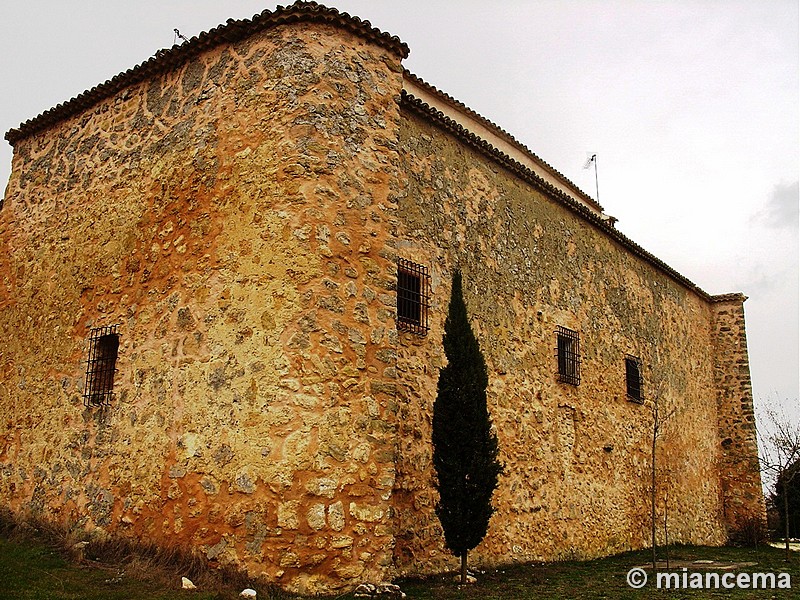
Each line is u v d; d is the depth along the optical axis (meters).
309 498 7.39
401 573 8.98
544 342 12.88
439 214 10.95
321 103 8.49
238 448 7.77
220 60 9.36
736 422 20.39
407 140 10.59
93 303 10.08
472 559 10.23
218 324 8.38
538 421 12.30
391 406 8.25
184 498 8.12
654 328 17.45
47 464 10.06
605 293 15.33
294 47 8.69
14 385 10.95
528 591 8.52
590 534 13.19
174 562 7.84
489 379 11.30
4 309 11.48
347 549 7.48
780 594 9.02
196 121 9.38
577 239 14.59
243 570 7.37
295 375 7.66
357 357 8.07
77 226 10.66
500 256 12.12
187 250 8.99
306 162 8.24
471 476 8.71
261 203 8.33
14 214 11.80
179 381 8.60
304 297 7.88
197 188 9.09
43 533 9.29
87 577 7.38
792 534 21.98
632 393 15.93
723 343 21.08
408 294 10.16
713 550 16.34
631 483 15.08
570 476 12.91
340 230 8.28
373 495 7.83
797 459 16.23
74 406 9.91
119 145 10.40
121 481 8.95
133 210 9.87
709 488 19.19
